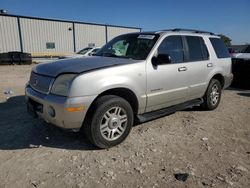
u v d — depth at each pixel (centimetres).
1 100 671
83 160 346
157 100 445
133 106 425
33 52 2977
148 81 420
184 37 513
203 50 559
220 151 377
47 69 388
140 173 314
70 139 414
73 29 3312
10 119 510
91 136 364
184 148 386
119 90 392
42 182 293
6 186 286
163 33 474
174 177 306
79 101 340
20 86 913
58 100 343
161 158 353
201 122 510
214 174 313
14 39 2805
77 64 387
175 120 520
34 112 398
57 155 360
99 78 357
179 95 491
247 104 668
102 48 532
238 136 438
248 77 861
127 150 377
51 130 452
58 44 3198
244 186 289
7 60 2202
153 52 436
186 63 499
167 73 452
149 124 491
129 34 518
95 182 295
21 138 417
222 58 612
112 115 378
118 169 323
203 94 565
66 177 304
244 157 359
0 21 2678
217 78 620
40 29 3002
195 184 292
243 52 981
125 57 451
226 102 690
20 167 326
